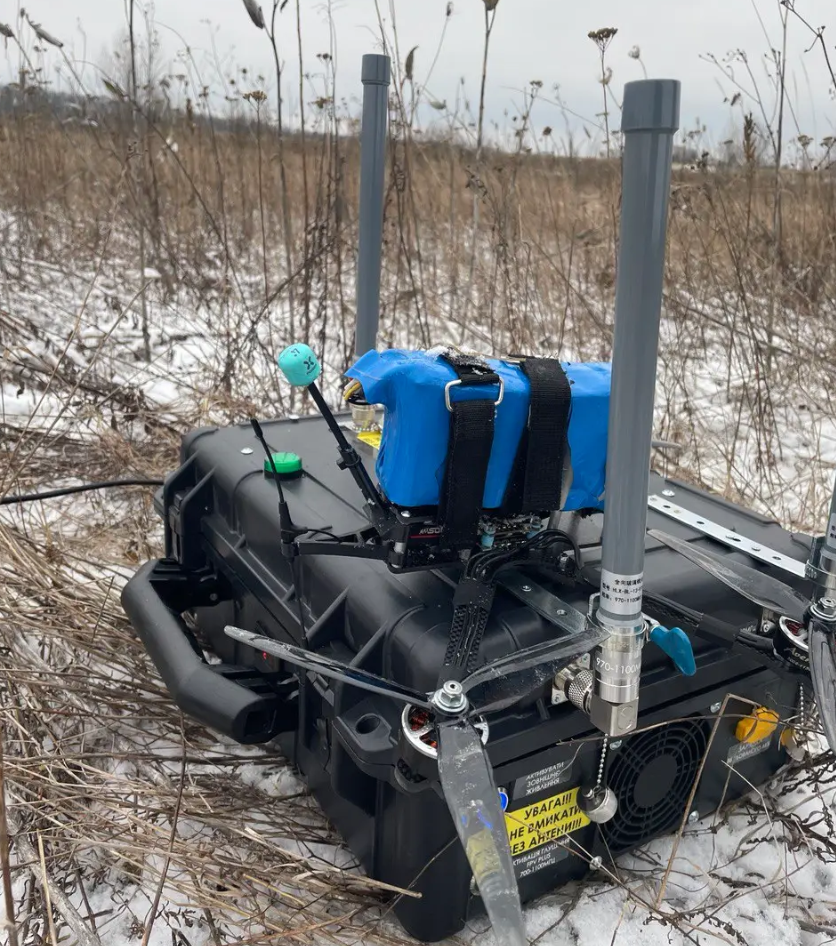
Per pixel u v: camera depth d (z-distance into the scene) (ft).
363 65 5.92
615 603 3.39
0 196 19.02
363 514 4.75
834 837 4.86
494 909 2.86
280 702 4.45
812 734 5.57
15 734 5.18
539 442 3.82
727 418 11.48
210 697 4.32
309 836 4.66
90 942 3.81
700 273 12.77
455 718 3.29
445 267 14.61
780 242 12.58
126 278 15.06
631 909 4.35
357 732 3.77
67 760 4.91
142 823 4.40
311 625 4.37
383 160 6.13
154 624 4.91
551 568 4.07
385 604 3.97
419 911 3.98
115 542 7.83
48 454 9.30
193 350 12.98
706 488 9.03
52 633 5.97
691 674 3.74
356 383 4.11
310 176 16.65
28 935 4.09
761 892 4.53
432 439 3.67
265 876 4.28
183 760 4.65
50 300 13.39
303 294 11.43
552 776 4.01
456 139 13.55
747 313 10.32
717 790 4.87
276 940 4.01
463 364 3.70
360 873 4.39
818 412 11.40
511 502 3.96
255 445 5.82
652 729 4.33
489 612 3.84
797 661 4.00
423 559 3.95
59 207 18.24
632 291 3.07
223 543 5.38
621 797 4.39
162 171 16.33
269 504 4.95
